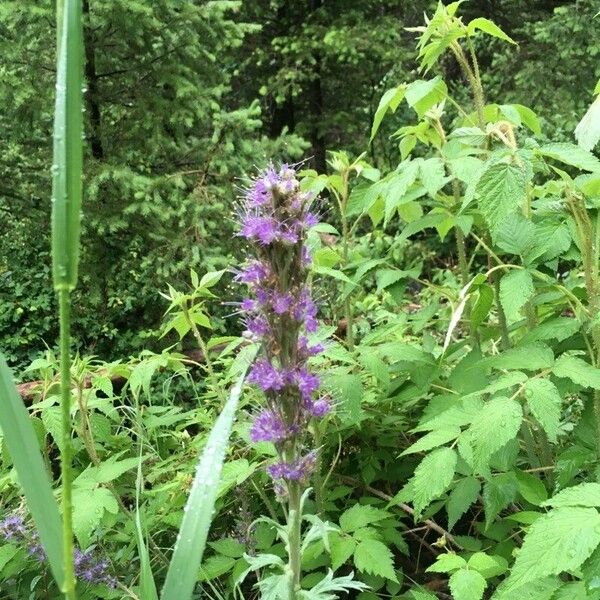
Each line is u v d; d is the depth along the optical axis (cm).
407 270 60
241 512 57
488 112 63
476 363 50
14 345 168
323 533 38
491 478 51
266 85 271
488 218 45
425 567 66
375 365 57
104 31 136
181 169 147
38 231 156
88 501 52
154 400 107
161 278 134
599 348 49
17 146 146
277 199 38
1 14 125
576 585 38
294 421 39
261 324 38
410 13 278
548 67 212
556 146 49
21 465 25
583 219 49
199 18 142
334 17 274
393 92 60
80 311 148
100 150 142
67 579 23
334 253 62
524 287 49
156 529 62
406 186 54
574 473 49
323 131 280
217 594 51
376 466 65
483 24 56
